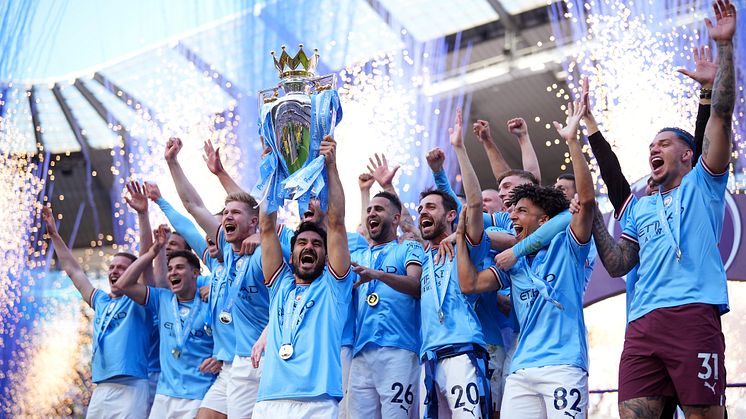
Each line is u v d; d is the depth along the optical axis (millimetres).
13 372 15102
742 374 5766
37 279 16156
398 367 4707
